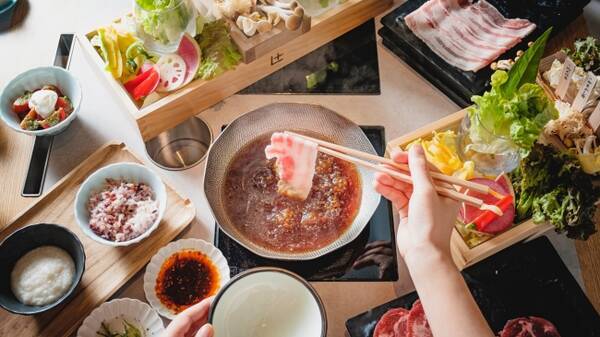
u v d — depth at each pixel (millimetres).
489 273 989
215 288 951
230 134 1038
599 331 953
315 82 1164
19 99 1076
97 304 946
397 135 1116
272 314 862
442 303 781
